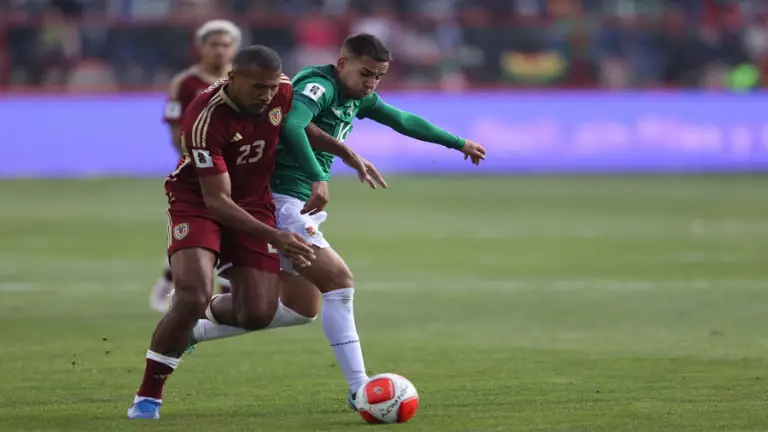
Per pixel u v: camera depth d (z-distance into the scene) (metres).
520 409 21.48
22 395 23.11
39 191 75.06
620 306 36.38
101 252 49.75
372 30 91.38
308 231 22.19
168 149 84.75
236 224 20.53
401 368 26.27
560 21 94.38
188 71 36.78
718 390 23.31
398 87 92.00
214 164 20.58
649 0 98.25
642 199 73.50
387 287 40.53
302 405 22.09
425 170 88.56
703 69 95.50
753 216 64.94
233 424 20.25
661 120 90.81
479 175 87.94
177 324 20.69
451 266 45.91
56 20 86.94
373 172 22.77
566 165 90.06
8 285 40.72
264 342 29.81
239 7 92.31
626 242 53.69
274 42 90.62
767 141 91.50
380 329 32.16
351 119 23.42
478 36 93.75
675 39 95.44
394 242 53.62
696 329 32.00
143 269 44.91
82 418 20.84
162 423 20.38
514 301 37.41
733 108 91.25
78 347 29.14
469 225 60.66
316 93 22.09
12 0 88.19
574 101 90.25
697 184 82.62
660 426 19.84
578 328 32.25
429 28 93.19
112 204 68.81
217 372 25.72
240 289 21.61
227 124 20.73
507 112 89.31
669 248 51.53
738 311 35.31
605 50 94.81
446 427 19.88
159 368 20.83
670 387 23.69
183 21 88.69
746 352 28.23
